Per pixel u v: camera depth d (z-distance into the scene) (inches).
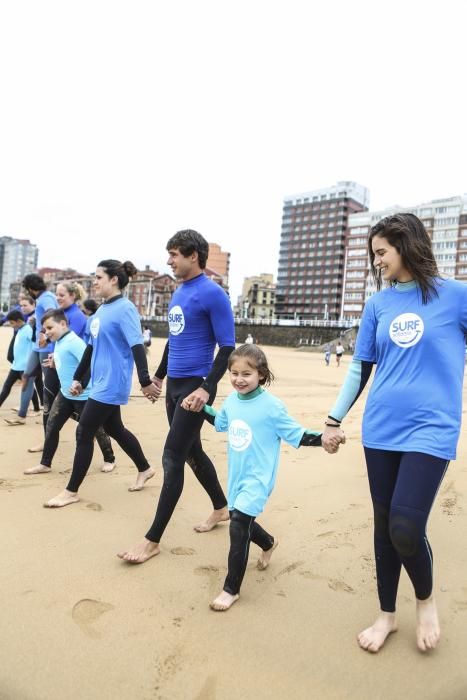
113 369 152.6
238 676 80.0
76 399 177.9
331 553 126.6
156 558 119.6
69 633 88.8
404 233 90.4
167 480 120.8
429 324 87.5
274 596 105.5
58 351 180.7
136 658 83.1
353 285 4020.7
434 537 136.9
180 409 124.1
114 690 75.7
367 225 3951.8
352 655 86.7
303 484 180.7
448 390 86.7
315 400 422.3
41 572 109.7
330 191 4699.8
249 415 108.5
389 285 97.3
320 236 4739.2
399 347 90.0
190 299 129.2
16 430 253.6
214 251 5036.9
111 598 101.0
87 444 153.8
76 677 78.0
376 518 91.8
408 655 87.2
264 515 151.0
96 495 162.7
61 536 129.2
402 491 83.4
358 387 100.0
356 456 220.1
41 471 183.0
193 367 130.2
